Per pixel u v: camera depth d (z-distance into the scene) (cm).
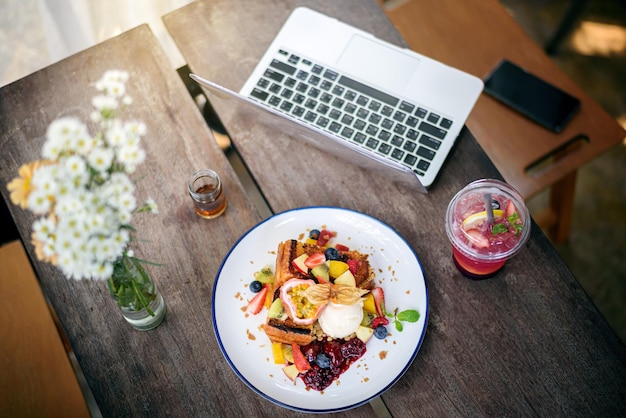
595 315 86
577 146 125
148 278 80
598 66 178
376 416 82
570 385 83
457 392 83
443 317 86
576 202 164
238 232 91
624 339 151
